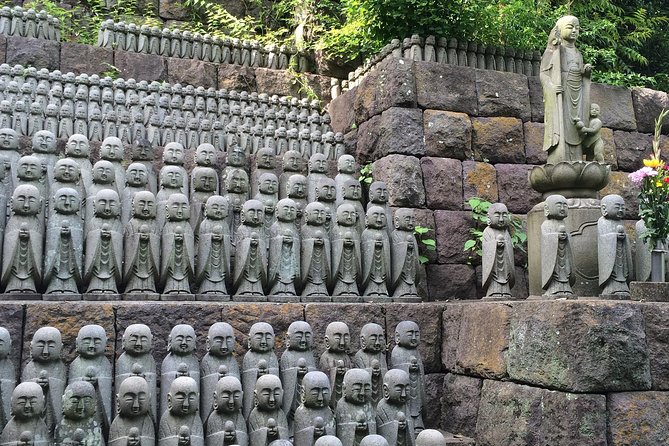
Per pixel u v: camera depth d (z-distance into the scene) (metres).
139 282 5.90
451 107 8.56
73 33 11.48
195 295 6.05
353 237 6.66
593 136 6.91
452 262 7.98
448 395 6.15
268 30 12.77
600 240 6.16
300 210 7.08
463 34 9.23
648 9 14.98
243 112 9.34
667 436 4.64
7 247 5.54
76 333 5.17
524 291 8.09
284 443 4.68
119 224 5.95
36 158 5.98
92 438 4.57
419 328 6.28
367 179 8.36
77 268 5.71
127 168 7.01
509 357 5.34
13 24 9.41
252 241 6.27
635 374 4.67
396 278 6.83
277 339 5.78
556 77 6.88
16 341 5.00
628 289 6.06
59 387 4.79
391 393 5.28
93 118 8.09
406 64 8.45
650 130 9.91
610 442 4.55
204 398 5.18
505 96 8.87
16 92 8.07
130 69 9.77
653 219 5.75
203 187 6.91
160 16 12.83
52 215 5.76
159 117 8.73
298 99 10.82
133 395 4.64
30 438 4.34
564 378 4.71
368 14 9.67
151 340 5.12
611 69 12.91
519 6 10.08
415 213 7.97
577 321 4.70
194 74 10.20
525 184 8.62
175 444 4.70
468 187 8.34
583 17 13.02
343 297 6.50
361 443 4.73
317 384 5.03
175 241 6.03
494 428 5.41
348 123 9.49
